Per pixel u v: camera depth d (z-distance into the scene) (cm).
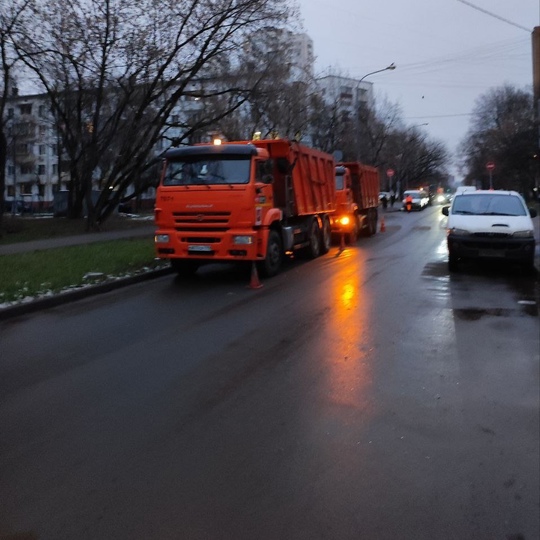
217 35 2427
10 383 588
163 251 1236
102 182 3703
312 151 1588
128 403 529
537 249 1642
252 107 3003
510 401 530
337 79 4994
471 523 341
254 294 1077
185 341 743
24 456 426
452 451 431
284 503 360
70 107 3075
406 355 669
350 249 1895
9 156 5659
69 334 794
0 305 931
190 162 1240
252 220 1191
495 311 908
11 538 327
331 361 647
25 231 2520
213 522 340
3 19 2191
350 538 326
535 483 387
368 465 409
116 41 2311
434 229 2731
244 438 453
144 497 368
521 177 4712
